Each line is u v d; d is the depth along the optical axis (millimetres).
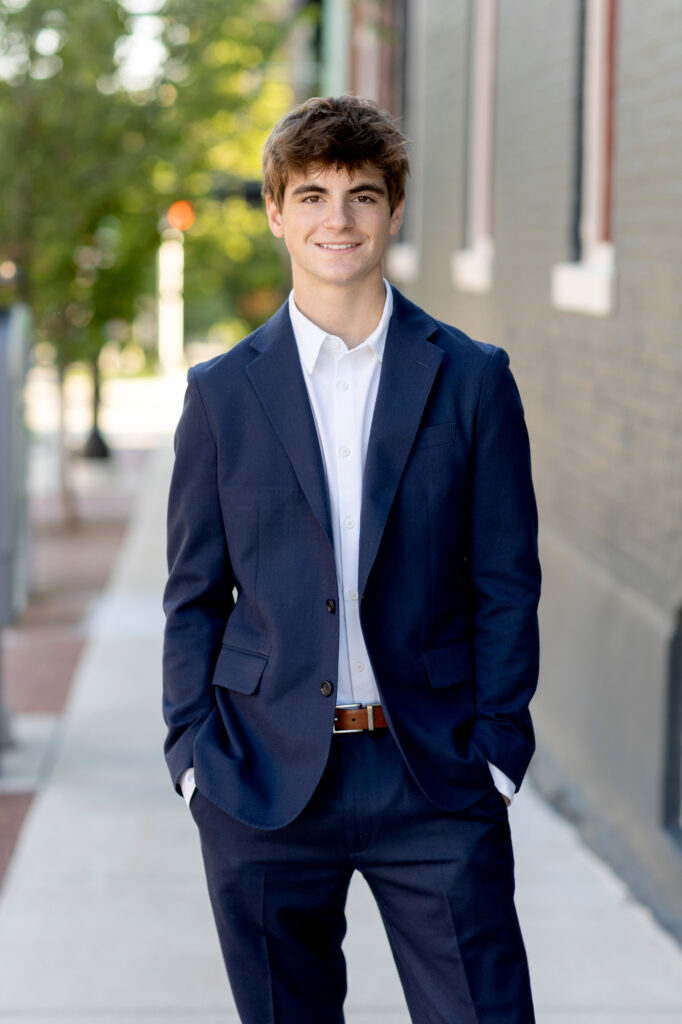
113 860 5684
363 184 2746
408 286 11570
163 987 4535
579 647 6418
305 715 2773
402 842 2789
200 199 14148
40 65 12742
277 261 22281
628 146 5711
